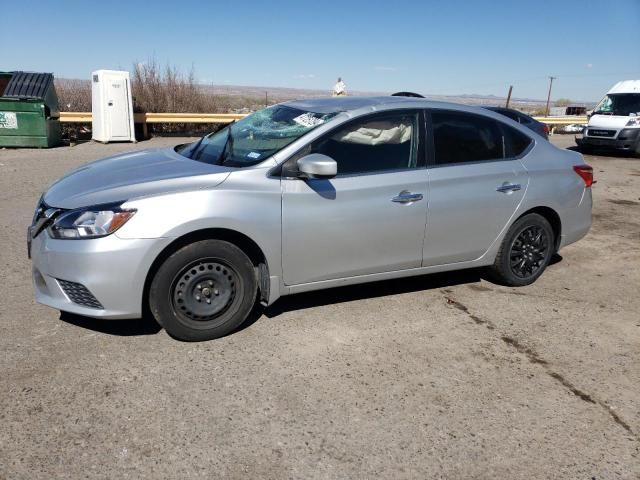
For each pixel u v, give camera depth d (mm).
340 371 3414
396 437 2816
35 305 4172
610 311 4539
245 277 3705
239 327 3936
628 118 15227
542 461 2699
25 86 14047
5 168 10531
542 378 3449
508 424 2971
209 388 3164
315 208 3793
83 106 18672
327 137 3896
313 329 3959
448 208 4305
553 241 5051
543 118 22750
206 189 3512
